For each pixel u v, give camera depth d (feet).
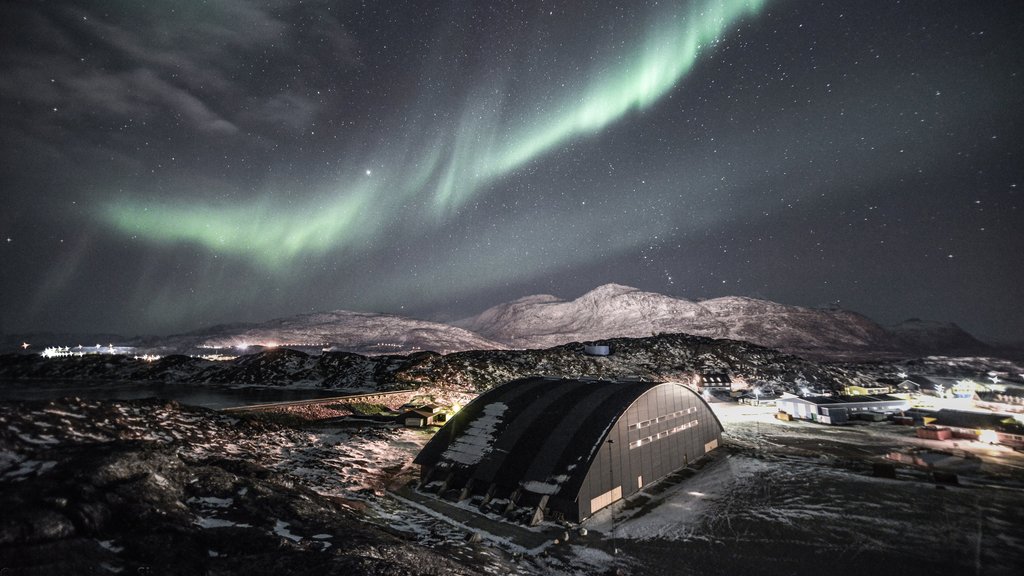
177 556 48.06
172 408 122.93
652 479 109.60
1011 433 161.07
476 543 74.38
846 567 70.49
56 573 40.98
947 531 83.51
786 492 104.01
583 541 78.28
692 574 67.92
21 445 65.31
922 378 392.06
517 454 97.81
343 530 64.18
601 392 116.37
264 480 79.77
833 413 201.36
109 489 56.29
